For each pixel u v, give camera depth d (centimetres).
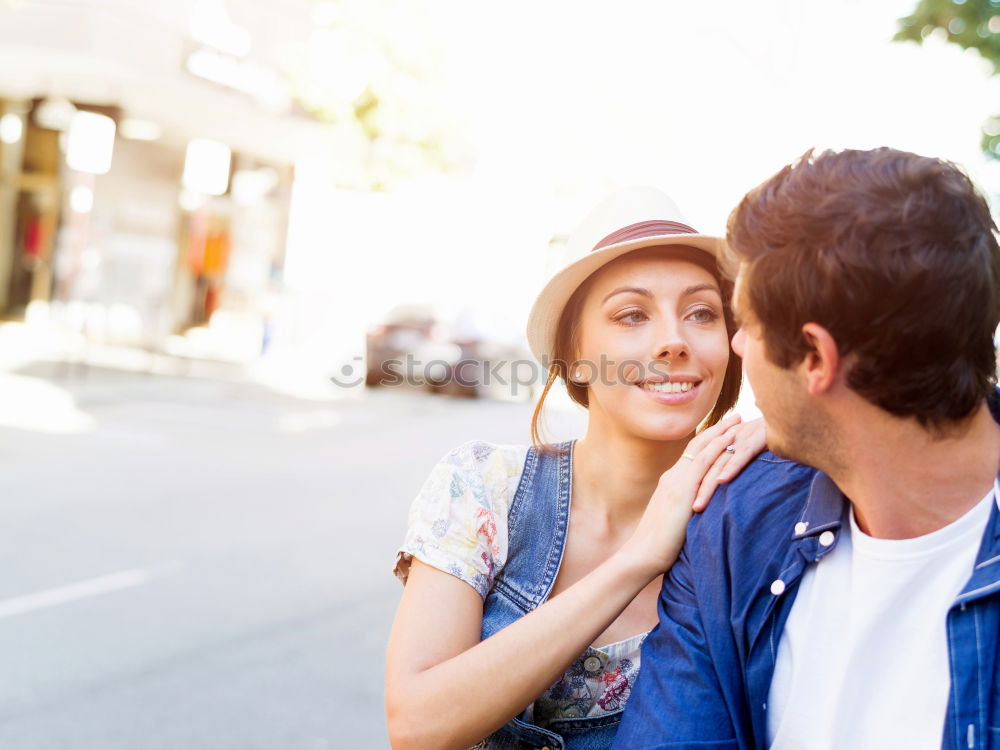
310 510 652
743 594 110
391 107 1545
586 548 132
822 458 98
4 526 554
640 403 128
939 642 95
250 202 1792
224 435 948
